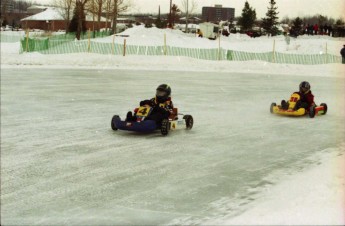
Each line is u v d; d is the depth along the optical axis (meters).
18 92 17.02
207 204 5.65
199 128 11.30
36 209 5.54
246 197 5.87
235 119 12.82
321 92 21.34
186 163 7.81
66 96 16.36
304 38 63.59
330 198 5.35
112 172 7.17
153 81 22.83
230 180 6.74
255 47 53.94
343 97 19.38
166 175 7.04
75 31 57.28
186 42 51.03
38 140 9.49
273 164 7.75
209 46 51.00
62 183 6.57
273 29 80.31
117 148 8.89
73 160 7.89
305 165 7.64
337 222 4.44
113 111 13.45
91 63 31.47
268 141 9.88
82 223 5.10
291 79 28.22
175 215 5.29
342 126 12.03
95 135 10.09
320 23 73.75
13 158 7.98
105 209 5.53
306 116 13.80
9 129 10.59
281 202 5.34
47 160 7.87
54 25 88.81
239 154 8.55
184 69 32.06
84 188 6.36
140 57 34.91
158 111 10.44
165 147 9.05
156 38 50.31
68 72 25.75
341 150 8.98
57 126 11.05
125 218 5.23
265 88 21.92
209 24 68.88
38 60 30.31
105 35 57.50
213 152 8.70
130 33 54.19
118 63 32.66
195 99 16.89
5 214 5.38
